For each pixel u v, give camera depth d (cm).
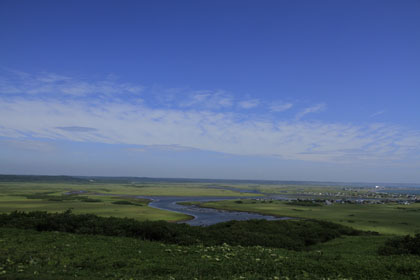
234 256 1984
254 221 4056
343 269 1716
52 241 2298
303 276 1579
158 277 1526
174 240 2603
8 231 2611
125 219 3120
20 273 1493
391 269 1731
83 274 1561
